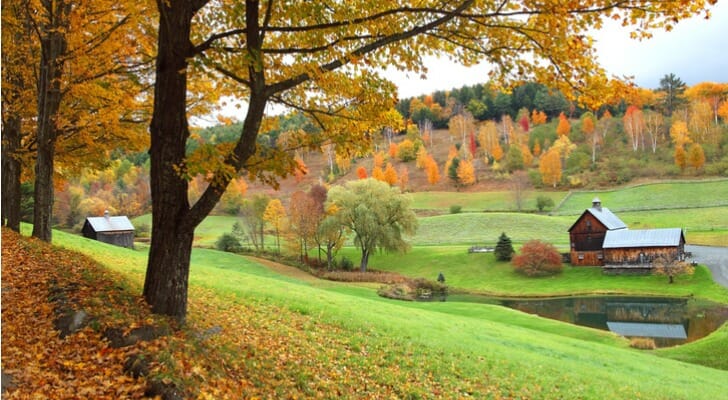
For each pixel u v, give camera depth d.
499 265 65.94
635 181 116.44
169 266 9.42
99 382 6.77
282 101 9.88
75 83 14.38
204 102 14.47
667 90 182.75
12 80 17.50
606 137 155.50
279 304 18.25
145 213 108.44
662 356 27.84
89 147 17.55
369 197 68.31
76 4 14.24
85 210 92.44
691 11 7.71
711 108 154.88
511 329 26.56
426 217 101.75
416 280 58.88
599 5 8.09
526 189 125.31
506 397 12.99
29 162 19.67
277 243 86.19
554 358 19.67
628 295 50.38
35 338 7.93
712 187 100.94
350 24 8.75
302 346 12.59
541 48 9.12
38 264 13.01
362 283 56.22
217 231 98.81
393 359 13.76
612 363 20.91
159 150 9.26
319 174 165.50
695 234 73.69
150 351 7.52
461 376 13.83
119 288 10.66
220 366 8.45
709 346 28.31
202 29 10.34
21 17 14.84
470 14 8.79
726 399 17.14
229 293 18.58
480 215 95.38
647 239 60.00
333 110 10.22
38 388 6.37
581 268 63.22
